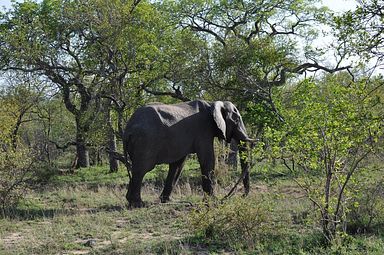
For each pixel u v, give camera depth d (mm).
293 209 11023
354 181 8406
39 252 8711
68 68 23125
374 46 8195
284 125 8602
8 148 13531
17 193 13117
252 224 8781
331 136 7934
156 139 12828
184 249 8422
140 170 12836
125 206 12969
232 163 20641
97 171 27328
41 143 26516
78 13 20984
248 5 26766
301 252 7891
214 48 22234
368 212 9562
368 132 7918
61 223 10953
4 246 9180
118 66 20375
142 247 8609
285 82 23594
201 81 22016
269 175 17719
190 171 20859
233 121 13930
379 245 8148
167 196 13773
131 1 20781
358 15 8188
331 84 8914
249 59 21344
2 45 21781
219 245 8664
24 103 24703
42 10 24078
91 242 9141
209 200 9586
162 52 22844
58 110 31172
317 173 8906
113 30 19406
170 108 13281
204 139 13422
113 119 23891
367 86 8438
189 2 27344
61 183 19047
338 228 8945
